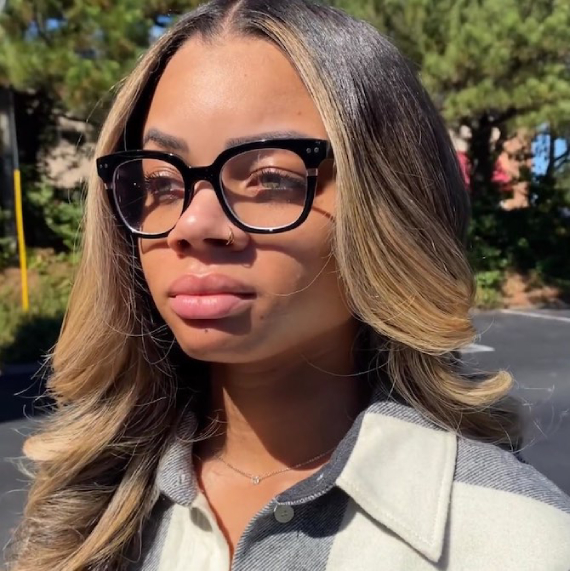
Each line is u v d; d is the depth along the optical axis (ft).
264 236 3.15
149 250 3.42
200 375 4.24
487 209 42.22
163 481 3.74
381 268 3.27
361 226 3.20
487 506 3.17
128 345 4.16
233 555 3.44
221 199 3.15
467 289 3.53
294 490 3.27
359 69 3.28
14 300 32.09
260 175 3.17
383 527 3.20
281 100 3.19
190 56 3.37
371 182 3.24
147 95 3.69
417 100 3.50
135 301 4.11
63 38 28.96
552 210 43.73
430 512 3.16
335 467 3.26
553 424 15.81
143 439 4.10
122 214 3.46
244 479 3.72
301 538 3.27
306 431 3.65
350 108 3.20
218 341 3.20
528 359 24.32
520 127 34.32
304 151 3.14
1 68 29.07
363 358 3.72
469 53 31.55
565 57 34.78
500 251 41.65
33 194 38.19
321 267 3.24
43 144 39.63
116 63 28.25
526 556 3.00
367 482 3.23
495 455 3.41
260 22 3.27
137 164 3.43
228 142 3.18
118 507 3.92
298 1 3.39
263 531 3.30
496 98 32.96
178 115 3.27
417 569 3.08
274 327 3.21
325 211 3.21
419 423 3.49
